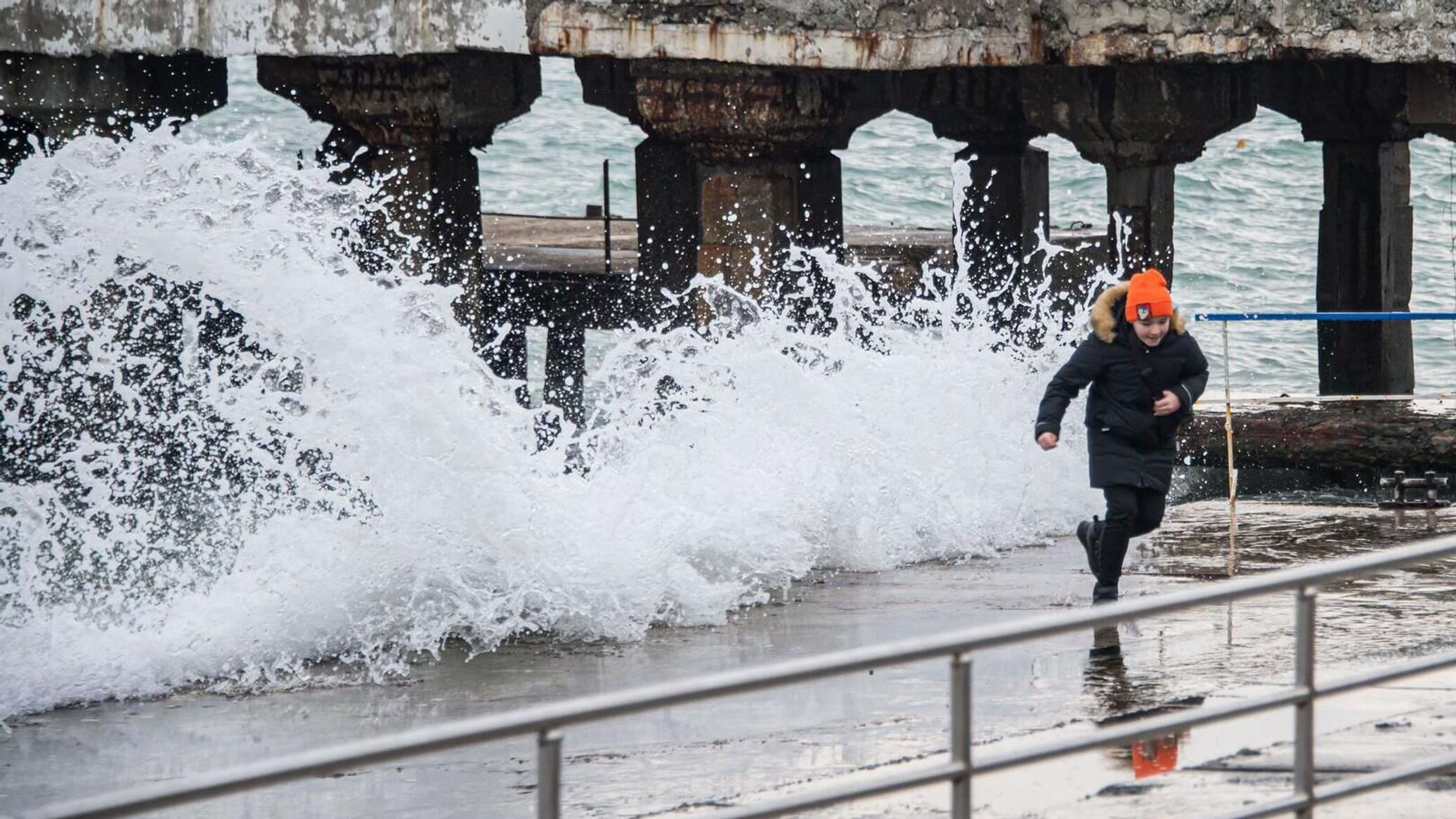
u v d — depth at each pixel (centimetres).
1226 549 3709
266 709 2805
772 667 1245
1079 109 5284
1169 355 2989
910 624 3162
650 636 3216
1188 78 5197
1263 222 14225
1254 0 4994
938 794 1905
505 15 5009
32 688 2898
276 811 2189
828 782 2078
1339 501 4403
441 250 5475
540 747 1162
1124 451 3023
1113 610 1391
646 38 4944
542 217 9388
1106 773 1955
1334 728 2100
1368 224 6481
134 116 5797
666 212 6319
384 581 3262
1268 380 9750
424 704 2792
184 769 2462
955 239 5022
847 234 7862
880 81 5616
